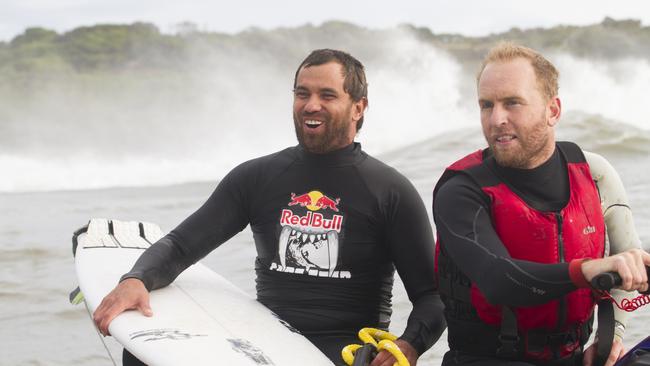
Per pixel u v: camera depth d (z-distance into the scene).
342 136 4.96
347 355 4.46
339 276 4.93
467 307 4.21
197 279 5.48
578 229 4.03
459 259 3.98
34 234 12.27
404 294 8.17
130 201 16.64
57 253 10.80
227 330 4.66
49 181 25.02
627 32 77.25
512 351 4.10
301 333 4.91
